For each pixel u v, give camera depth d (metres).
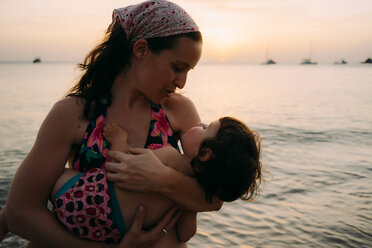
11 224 1.49
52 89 33.47
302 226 4.70
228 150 1.71
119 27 1.65
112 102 1.66
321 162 8.09
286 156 8.71
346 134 12.10
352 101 24.66
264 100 25.62
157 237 1.59
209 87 42.94
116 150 1.58
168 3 1.55
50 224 1.50
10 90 32.03
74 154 1.67
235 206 5.39
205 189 1.68
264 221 4.86
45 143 1.51
